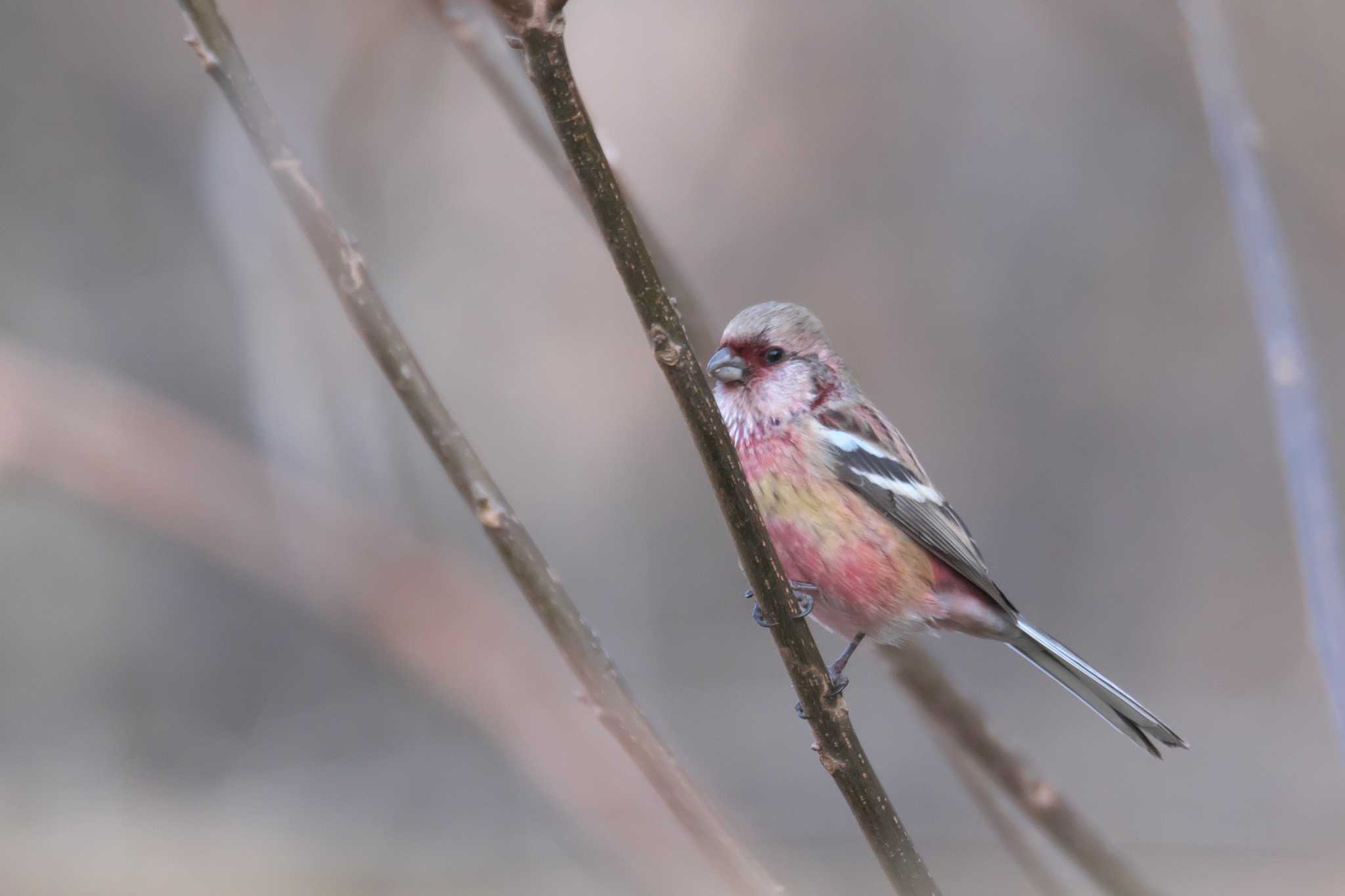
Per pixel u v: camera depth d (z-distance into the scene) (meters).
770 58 16.22
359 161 14.09
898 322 16.50
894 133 16.30
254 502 8.54
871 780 5.02
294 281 11.80
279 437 11.55
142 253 16.16
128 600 13.79
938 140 16.33
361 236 14.56
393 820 10.88
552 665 8.20
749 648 14.84
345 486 11.31
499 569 12.74
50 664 13.71
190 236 16.20
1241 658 15.45
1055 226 16.41
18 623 13.87
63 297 15.95
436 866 7.28
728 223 16.16
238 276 12.18
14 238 15.98
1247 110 6.93
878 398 16.56
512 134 15.30
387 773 11.54
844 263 16.34
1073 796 11.57
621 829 6.70
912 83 16.23
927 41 16.17
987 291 16.58
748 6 16.20
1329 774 11.65
